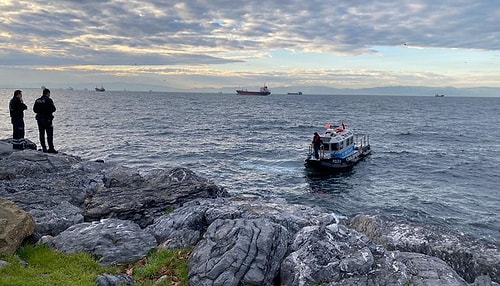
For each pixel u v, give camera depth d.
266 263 7.84
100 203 11.81
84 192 13.12
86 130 60.28
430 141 58.53
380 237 10.55
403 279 7.33
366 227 11.49
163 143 49.25
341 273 7.65
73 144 45.25
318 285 7.45
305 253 8.12
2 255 7.62
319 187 29.80
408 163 39.81
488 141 59.16
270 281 7.87
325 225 9.35
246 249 7.91
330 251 8.18
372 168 37.25
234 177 32.16
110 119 82.19
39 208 10.97
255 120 93.06
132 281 7.56
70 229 9.38
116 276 7.48
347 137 38.94
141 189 13.09
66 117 83.25
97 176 15.05
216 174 32.94
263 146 49.41
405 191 28.78
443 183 31.38
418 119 106.81
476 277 8.69
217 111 127.12
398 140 59.59
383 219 11.72
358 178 33.03
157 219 10.92
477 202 25.88
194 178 14.09
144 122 77.81
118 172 14.84
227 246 8.05
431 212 23.72
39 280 6.79
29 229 8.74
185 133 61.44
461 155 45.06
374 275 7.55
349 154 38.56
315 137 36.50
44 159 16.53
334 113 128.38
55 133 54.69
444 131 74.00
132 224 10.02
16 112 19.98
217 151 44.34
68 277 7.16
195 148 46.09
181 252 8.84
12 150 17.94
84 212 11.23
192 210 10.68
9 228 8.14
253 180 31.41
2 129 55.41
